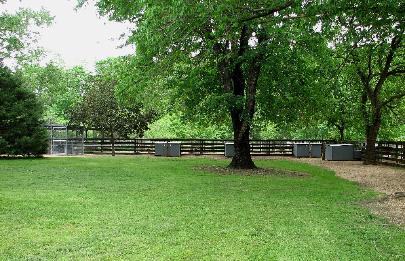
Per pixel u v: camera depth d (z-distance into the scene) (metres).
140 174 17.28
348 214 9.52
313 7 10.73
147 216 8.99
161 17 11.55
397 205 10.76
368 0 10.66
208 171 18.88
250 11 11.38
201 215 9.19
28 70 38.44
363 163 24.80
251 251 6.61
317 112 24.02
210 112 21.53
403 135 39.28
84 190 12.62
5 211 9.27
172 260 6.12
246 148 20.53
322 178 16.77
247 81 20.02
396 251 6.74
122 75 18.23
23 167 19.52
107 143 32.22
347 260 6.24
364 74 24.58
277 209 9.98
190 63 16.73
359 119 26.25
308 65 21.06
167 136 44.38
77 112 30.88
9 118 25.27
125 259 6.13
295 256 6.39
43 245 6.77
